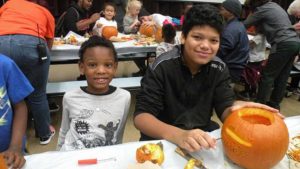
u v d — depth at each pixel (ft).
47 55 6.09
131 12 11.39
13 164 2.48
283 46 8.77
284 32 8.76
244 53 8.83
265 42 10.14
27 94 3.47
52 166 2.51
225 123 2.86
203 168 2.60
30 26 5.87
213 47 3.30
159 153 2.57
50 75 12.10
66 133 4.15
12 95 3.37
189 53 3.37
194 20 3.22
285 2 16.29
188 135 2.85
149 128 3.22
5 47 5.60
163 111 3.87
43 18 6.19
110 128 4.04
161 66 3.63
